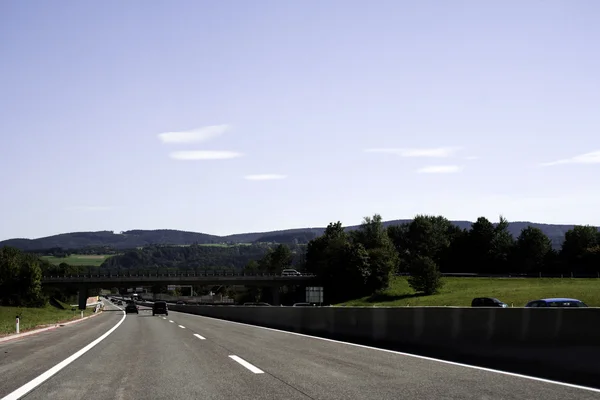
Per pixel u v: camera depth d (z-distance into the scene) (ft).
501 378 34.88
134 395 30.76
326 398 28.86
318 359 46.83
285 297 526.98
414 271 342.44
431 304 268.82
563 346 36.47
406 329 56.34
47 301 431.43
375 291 394.73
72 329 109.50
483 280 374.02
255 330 97.40
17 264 390.42
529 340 39.37
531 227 500.74
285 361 45.60
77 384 34.78
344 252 416.67
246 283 443.32
